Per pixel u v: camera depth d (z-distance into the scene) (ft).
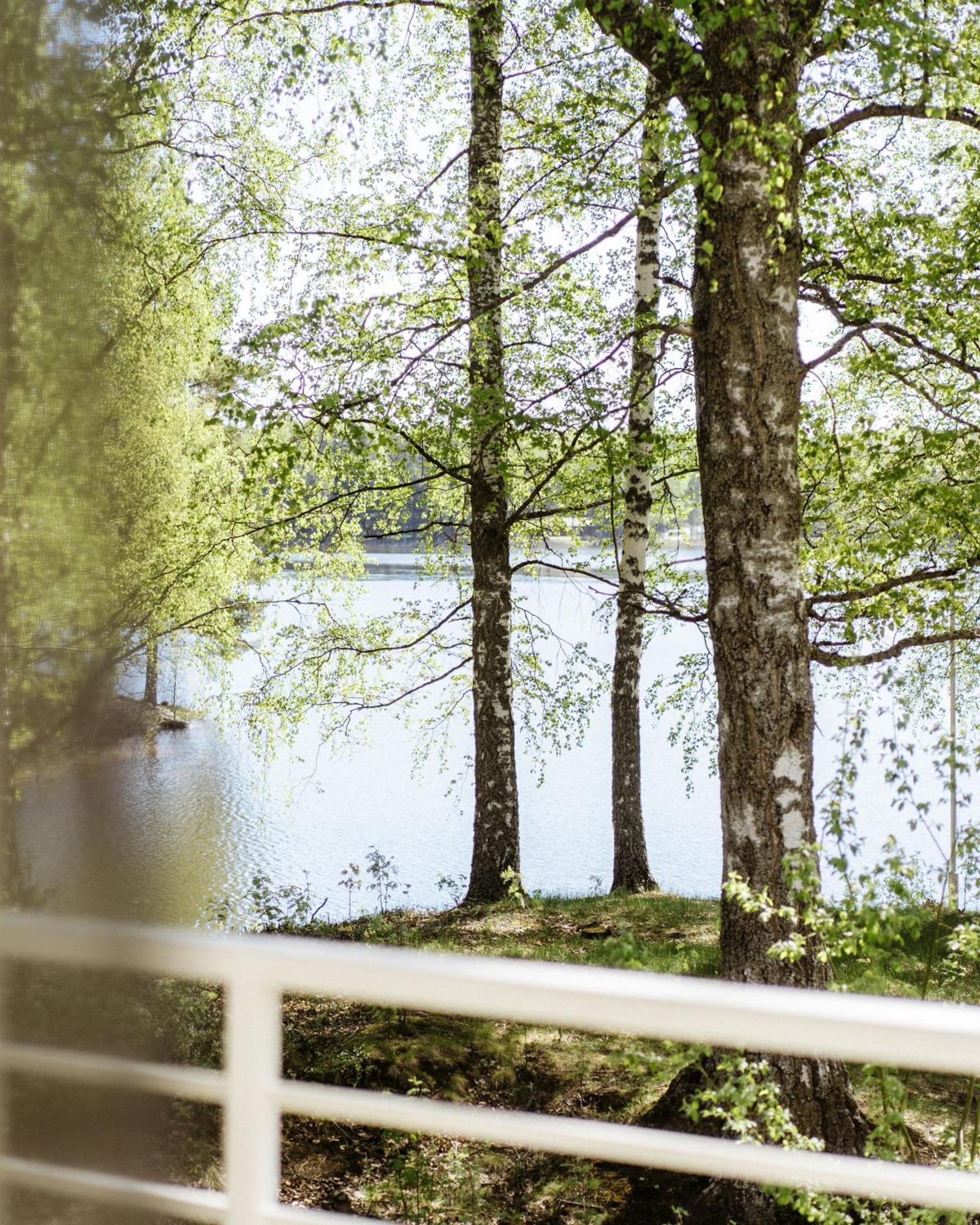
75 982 4.07
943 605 23.48
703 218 17.25
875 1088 18.53
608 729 109.91
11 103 3.98
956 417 25.70
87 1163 4.09
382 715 112.78
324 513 36.60
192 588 33.63
